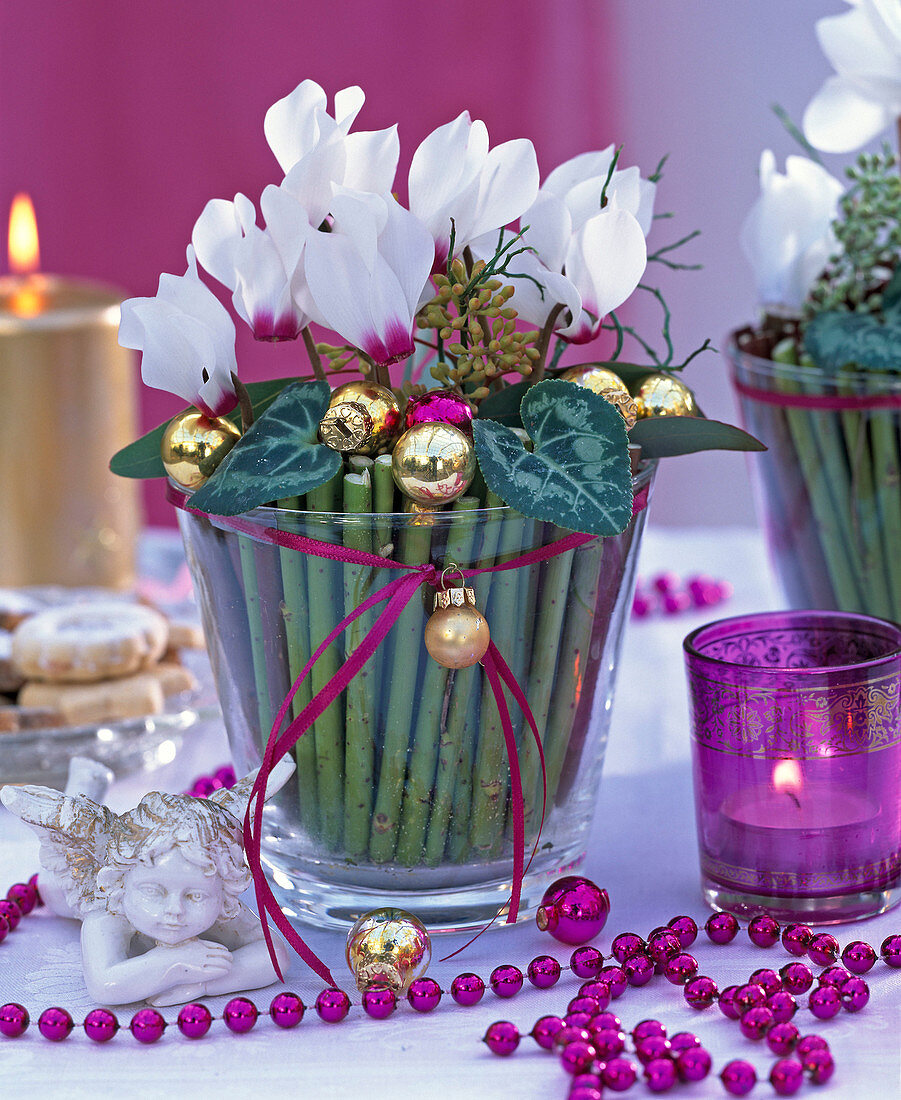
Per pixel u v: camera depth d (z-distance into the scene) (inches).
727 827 39.1
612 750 46.0
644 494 38.8
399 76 129.3
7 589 51.2
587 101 133.4
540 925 38.7
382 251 36.9
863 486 44.4
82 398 51.9
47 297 60.1
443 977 38.3
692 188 135.6
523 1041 36.6
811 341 43.8
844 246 45.1
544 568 37.6
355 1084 35.9
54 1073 36.3
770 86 134.0
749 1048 36.4
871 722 38.5
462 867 38.6
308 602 37.5
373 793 38.1
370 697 37.6
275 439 37.2
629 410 38.1
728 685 38.7
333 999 37.1
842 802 38.7
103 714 45.1
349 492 37.2
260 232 37.6
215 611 38.6
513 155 37.4
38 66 126.0
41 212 129.0
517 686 37.6
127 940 37.8
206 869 37.0
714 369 130.3
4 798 37.8
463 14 128.6
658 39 132.6
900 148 47.1
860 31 45.0
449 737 37.8
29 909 40.3
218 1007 37.7
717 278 135.6
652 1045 35.6
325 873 38.8
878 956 38.0
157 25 126.1
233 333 38.1
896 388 43.5
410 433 36.5
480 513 36.9
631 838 42.4
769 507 46.0
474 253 39.2
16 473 51.9
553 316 38.3
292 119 38.1
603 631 38.7
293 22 127.0
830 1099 35.3
